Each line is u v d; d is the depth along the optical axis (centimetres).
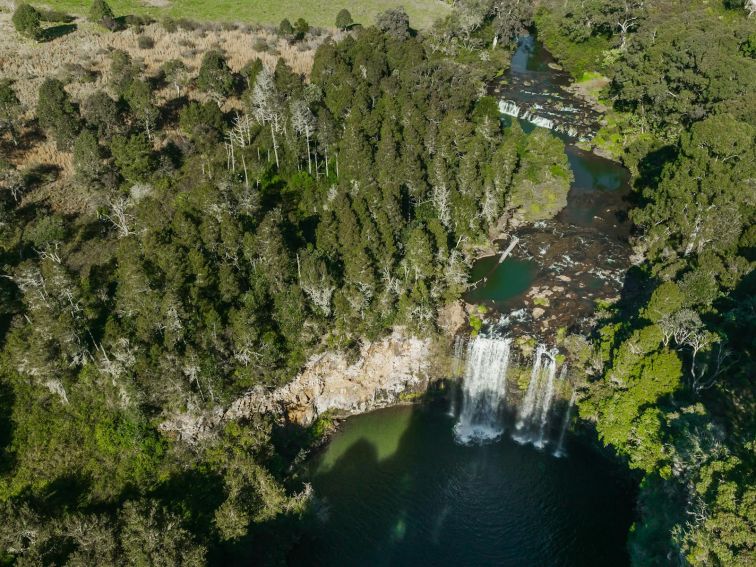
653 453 8438
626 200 15012
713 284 10238
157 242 9931
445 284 11712
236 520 8244
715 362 9481
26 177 13225
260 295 10138
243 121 15188
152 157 13738
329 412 10844
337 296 10438
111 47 19188
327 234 11050
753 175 11656
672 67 16138
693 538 6419
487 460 10188
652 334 9112
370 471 10056
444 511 9444
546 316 11538
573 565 8675
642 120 17150
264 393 10094
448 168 13562
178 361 9094
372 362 10950
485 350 10950
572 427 10419
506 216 14262
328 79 16388
